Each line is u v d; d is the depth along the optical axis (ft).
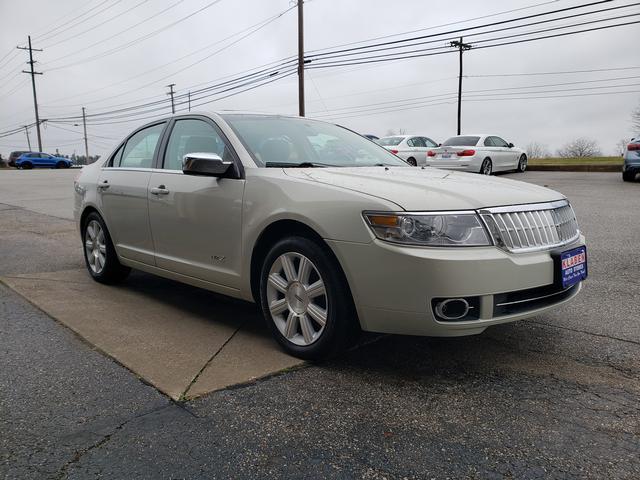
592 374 10.23
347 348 10.80
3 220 34.63
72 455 7.63
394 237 9.48
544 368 10.52
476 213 9.70
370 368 10.61
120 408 8.98
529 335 12.30
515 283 9.64
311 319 10.96
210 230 12.78
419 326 9.52
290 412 8.84
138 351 11.51
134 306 14.97
